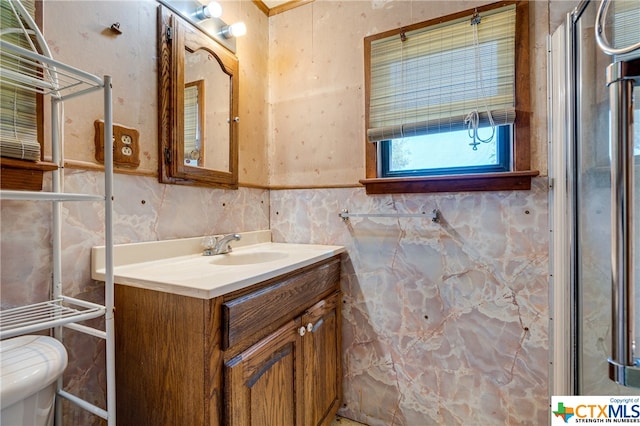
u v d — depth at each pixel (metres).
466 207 1.36
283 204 1.77
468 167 1.41
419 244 1.45
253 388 0.91
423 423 1.45
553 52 1.21
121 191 1.05
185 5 1.27
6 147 0.76
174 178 1.21
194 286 0.80
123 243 1.05
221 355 0.82
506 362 1.31
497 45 1.28
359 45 1.58
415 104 1.42
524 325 1.28
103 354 0.98
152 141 1.15
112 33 1.02
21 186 0.81
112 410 0.76
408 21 1.47
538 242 1.25
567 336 1.13
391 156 1.56
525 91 1.25
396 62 1.47
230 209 1.53
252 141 1.68
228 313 0.83
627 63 0.78
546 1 1.24
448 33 1.37
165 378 0.85
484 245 1.34
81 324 0.92
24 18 0.81
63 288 0.90
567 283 1.13
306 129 1.72
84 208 0.95
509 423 1.30
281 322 1.07
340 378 1.56
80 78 0.87
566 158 1.13
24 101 0.81
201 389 0.79
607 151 0.88
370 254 1.55
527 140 1.25
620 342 0.79
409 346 1.47
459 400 1.38
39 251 0.85
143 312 0.89
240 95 1.60
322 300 1.38
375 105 1.51
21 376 0.63
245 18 1.63
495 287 1.32
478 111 1.29
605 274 0.90
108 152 0.78
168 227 1.21
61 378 0.86
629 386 0.77
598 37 0.91
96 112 0.98
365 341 1.56
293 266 1.11
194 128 1.31
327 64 1.67
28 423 0.66
